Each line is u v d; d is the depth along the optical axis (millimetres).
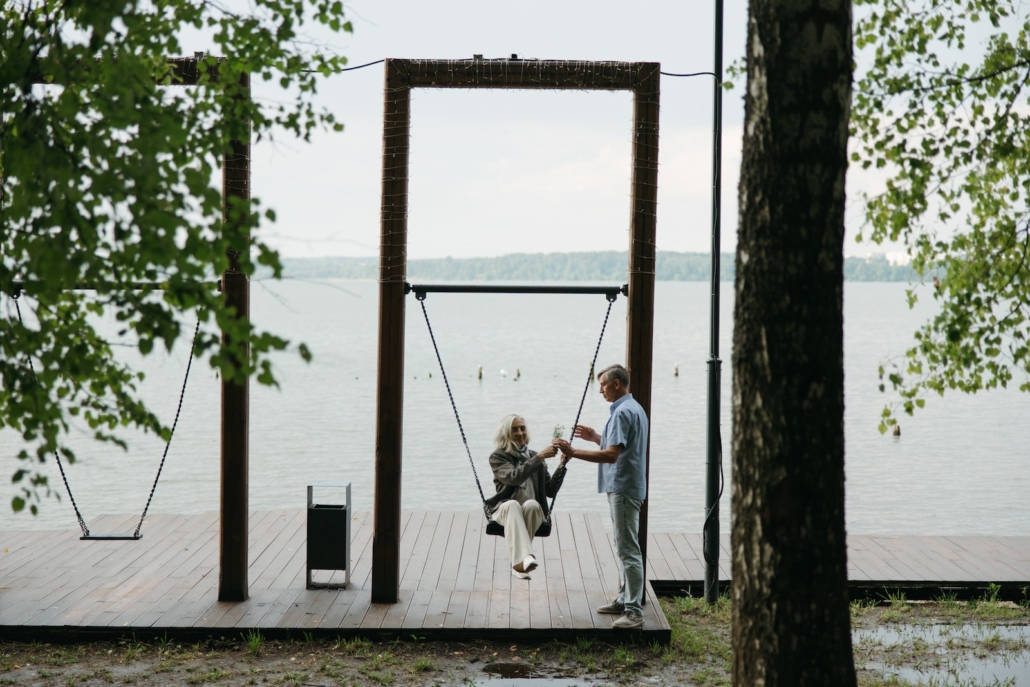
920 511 15242
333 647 6988
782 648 4098
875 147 6414
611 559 8891
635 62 7238
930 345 5973
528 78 7211
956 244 6164
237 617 7242
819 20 4062
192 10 4641
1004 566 8812
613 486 7074
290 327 88312
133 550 9141
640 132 7254
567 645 7062
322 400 32375
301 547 9297
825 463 4094
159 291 3660
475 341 68062
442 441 22844
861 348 61625
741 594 4230
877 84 6438
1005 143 6094
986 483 17688
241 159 7016
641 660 6863
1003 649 7176
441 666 6695
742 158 4250
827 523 4102
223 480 7574
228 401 7508
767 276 4105
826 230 4086
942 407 31281
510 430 7465
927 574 8523
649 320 7316
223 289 7102
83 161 3518
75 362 3732
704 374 44219
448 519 10438
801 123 4062
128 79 3607
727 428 25828
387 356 7461
